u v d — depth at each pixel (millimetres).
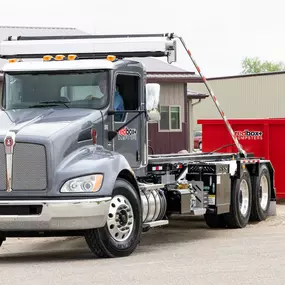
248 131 19656
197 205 14508
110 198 11227
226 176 14930
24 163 11070
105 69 12305
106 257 11484
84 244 14078
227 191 14992
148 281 9062
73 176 11094
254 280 9062
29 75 12539
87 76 12359
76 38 13391
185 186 14094
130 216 11773
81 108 12289
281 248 12023
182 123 38188
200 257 11188
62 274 9727
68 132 11367
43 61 12633
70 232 11469
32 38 13648
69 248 13602
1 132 11234
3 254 12984
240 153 16766
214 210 14609
